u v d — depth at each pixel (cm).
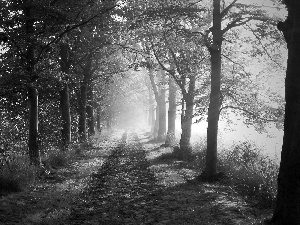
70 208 834
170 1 1321
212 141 1266
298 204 612
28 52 1316
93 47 1984
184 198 952
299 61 617
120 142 3192
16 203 863
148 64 1984
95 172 1406
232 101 1560
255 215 768
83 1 1333
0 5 1145
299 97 618
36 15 1252
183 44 1616
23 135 1664
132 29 1442
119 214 795
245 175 1122
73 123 2583
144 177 1302
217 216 766
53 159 1577
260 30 1218
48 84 1465
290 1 630
